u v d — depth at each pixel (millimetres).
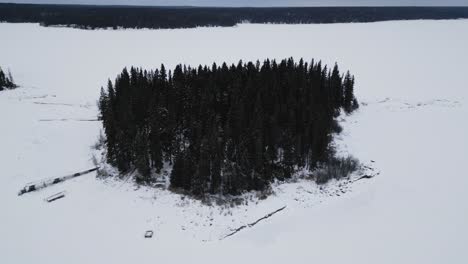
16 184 35812
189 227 30578
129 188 35469
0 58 103000
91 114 54938
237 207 33312
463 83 86000
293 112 42281
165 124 38594
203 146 34875
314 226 31781
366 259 28344
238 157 37156
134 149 36781
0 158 40438
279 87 50844
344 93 61500
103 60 105500
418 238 30906
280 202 34500
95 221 31047
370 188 37812
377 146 47188
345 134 50250
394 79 89500
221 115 45000
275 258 27969
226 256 27812
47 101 62062
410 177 40125
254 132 37156
